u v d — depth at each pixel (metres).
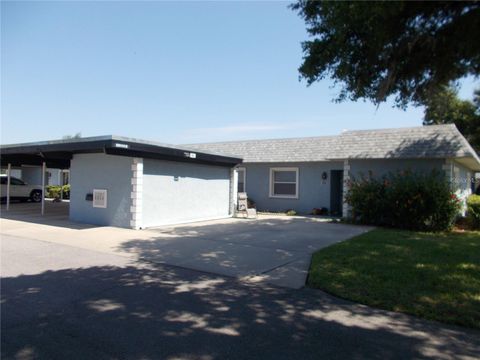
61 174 30.91
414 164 15.48
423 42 5.94
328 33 6.69
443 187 13.40
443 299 5.52
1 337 4.20
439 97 7.34
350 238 11.05
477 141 29.73
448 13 5.69
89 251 8.97
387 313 5.10
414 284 6.21
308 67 6.93
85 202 14.29
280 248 9.52
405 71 6.54
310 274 6.88
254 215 18.03
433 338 4.32
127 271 7.16
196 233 11.99
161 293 5.84
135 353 3.85
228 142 23.78
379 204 14.14
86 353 3.84
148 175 13.27
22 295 5.66
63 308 5.12
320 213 19.05
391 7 5.13
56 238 10.73
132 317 4.82
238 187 22.14
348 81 7.01
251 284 6.43
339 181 19.61
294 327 4.59
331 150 18.92
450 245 9.83
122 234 11.56
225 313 5.02
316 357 3.82
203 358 3.77
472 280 6.41
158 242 10.23
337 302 5.53
